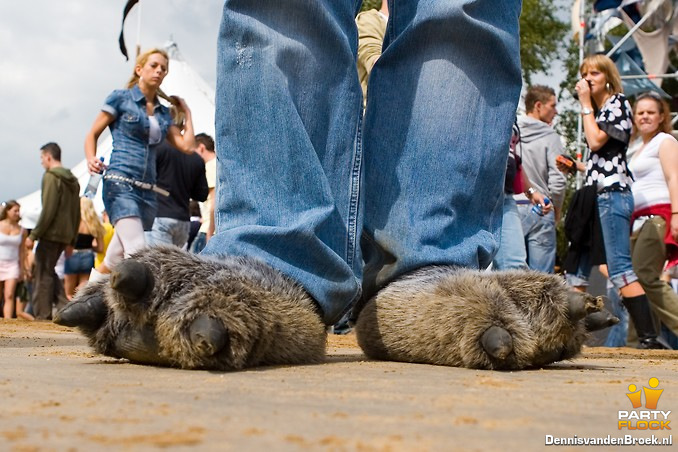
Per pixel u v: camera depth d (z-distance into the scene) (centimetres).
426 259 190
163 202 561
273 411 100
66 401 107
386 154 197
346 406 106
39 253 770
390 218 193
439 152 196
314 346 171
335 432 85
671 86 1441
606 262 472
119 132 499
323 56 181
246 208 176
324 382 134
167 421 90
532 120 527
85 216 823
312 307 172
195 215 742
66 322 162
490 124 199
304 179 176
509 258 397
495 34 195
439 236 193
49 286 771
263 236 170
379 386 130
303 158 176
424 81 197
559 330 171
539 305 172
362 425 90
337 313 179
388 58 201
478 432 87
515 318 169
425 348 178
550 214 495
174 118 544
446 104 196
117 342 162
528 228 491
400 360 184
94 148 496
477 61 197
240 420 92
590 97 482
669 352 382
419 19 196
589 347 447
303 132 177
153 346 157
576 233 477
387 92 200
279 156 176
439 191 195
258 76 177
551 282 174
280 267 170
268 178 177
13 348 240
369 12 331
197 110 1304
